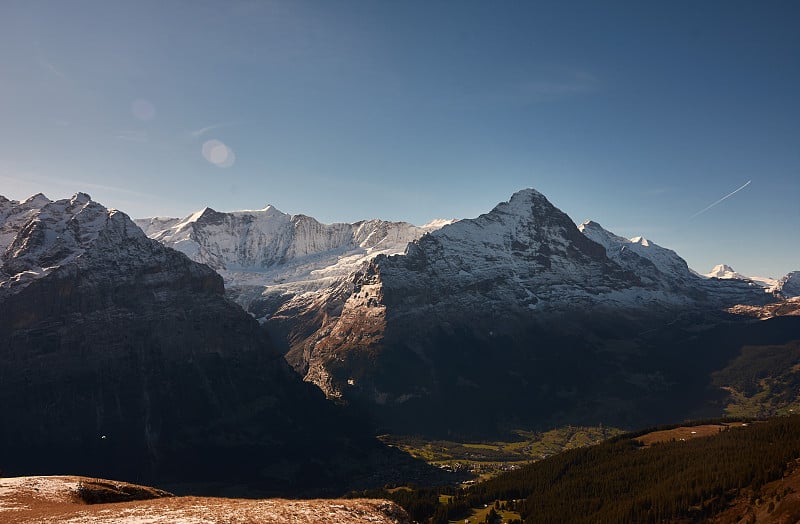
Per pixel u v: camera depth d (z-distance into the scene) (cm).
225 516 9212
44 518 9100
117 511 9556
